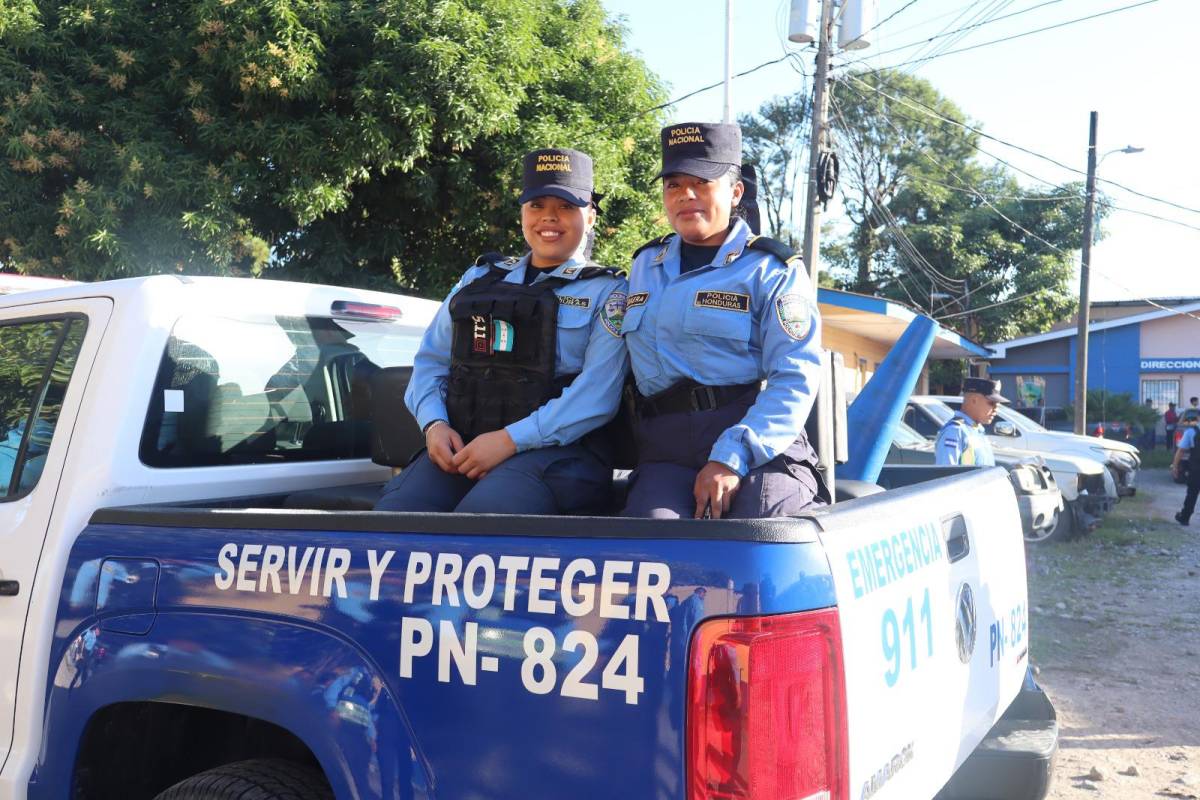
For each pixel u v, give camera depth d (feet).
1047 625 23.21
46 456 8.30
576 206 8.63
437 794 5.76
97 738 7.56
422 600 5.96
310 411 9.90
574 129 35.76
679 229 8.14
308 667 6.29
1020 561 9.26
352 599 6.23
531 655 5.56
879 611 5.99
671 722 5.17
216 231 30.50
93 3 31.99
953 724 7.17
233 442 9.09
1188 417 63.67
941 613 7.04
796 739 5.20
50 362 8.76
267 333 9.57
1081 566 30.96
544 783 5.48
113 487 8.07
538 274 8.79
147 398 8.37
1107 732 16.02
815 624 5.32
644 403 8.18
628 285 8.39
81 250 30.45
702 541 5.31
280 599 6.54
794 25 42.86
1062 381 105.60
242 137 31.45
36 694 7.69
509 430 8.04
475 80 31.83
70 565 7.70
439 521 6.07
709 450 7.84
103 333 8.52
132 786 7.80
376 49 32.40
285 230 34.68
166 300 8.66
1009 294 107.04
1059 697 17.87
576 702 5.41
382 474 10.46
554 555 5.62
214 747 8.09
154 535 7.33
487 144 34.76
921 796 6.53
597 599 5.43
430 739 5.82
